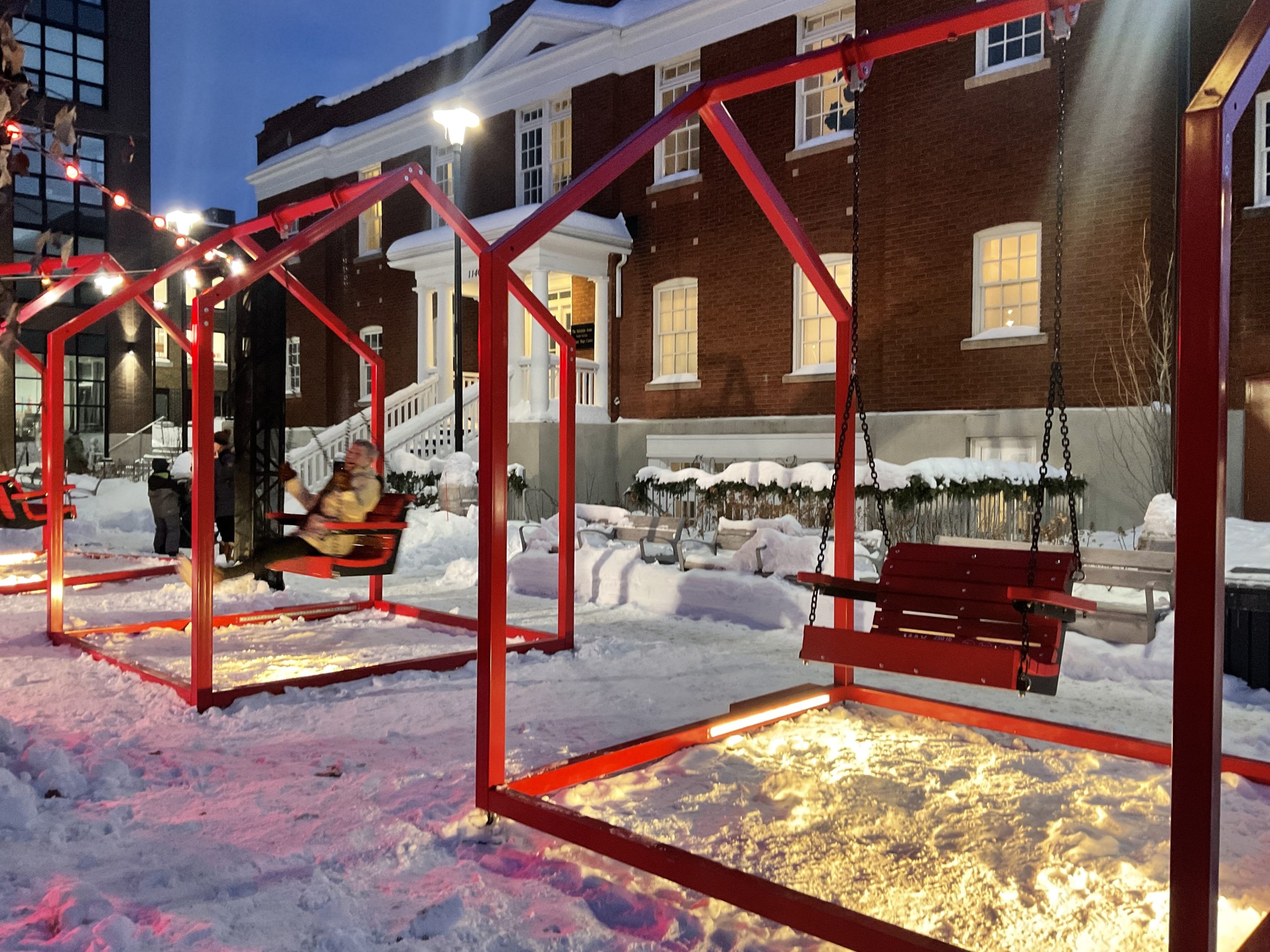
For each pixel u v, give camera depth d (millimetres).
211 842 3885
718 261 19953
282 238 7531
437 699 6234
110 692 6441
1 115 4500
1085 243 15000
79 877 3531
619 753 4789
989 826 4094
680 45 20453
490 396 4160
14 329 5438
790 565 9969
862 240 17719
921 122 16875
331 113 29891
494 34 25109
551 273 24062
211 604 6105
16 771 4742
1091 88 14945
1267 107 13945
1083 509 14766
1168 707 6238
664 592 9969
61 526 8492
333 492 7418
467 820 4062
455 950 3004
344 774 4766
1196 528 2490
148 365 35281
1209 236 2455
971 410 16281
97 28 33438
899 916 3289
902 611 5094
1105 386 14820
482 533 4148
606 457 21344
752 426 19188
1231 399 14141
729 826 4098
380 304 27188
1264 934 2871
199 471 6078
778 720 5727
